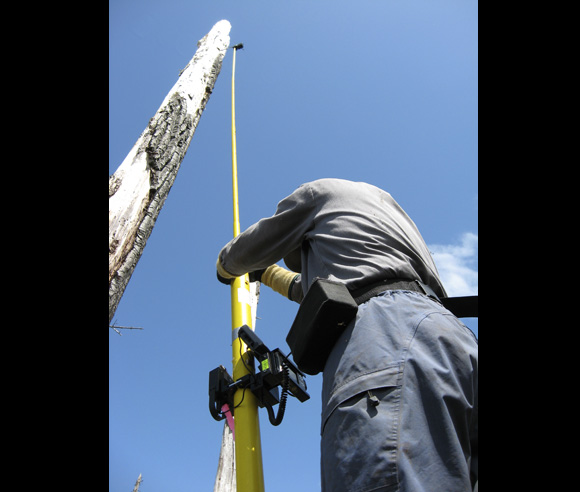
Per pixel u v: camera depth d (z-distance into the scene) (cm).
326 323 127
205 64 367
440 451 100
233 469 451
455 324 125
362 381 112
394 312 124
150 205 278
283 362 195
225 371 210
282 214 168
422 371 110
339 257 144
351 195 159
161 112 315
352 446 105
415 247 151
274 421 187
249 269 190
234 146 371
